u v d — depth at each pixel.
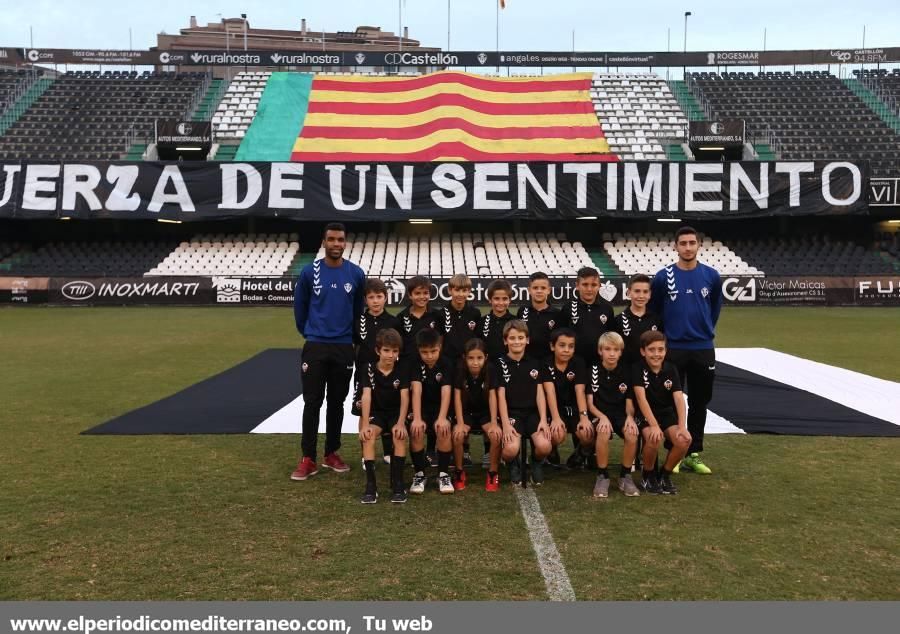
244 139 28.75
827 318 18.28
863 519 4.44
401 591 3.46
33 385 9.11
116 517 4.45
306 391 5.45
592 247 26.17
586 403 5.34
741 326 16.45
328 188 22.95
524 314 5.83
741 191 22.77
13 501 4.73
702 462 5.63
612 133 29.66
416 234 26.59
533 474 5.31
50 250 24.64
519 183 22.89
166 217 22.75
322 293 5.52
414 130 29.06
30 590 3.47
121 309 20.88
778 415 7.41
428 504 4.79
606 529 4.29
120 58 34.09
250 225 26.36
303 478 5.32
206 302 22.00
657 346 4.99
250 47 56.09
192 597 3.40
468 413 5.45
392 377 5.07
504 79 33.53
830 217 26.06
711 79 34.44
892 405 7.89
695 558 3.85
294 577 3.61
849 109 31.59
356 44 59.44
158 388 8.93
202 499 4.82
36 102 31.44
